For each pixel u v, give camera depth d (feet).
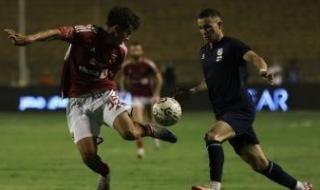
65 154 121.80
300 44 307.78
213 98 64.08
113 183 86.58
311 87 237.04
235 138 63.21
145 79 126.62
